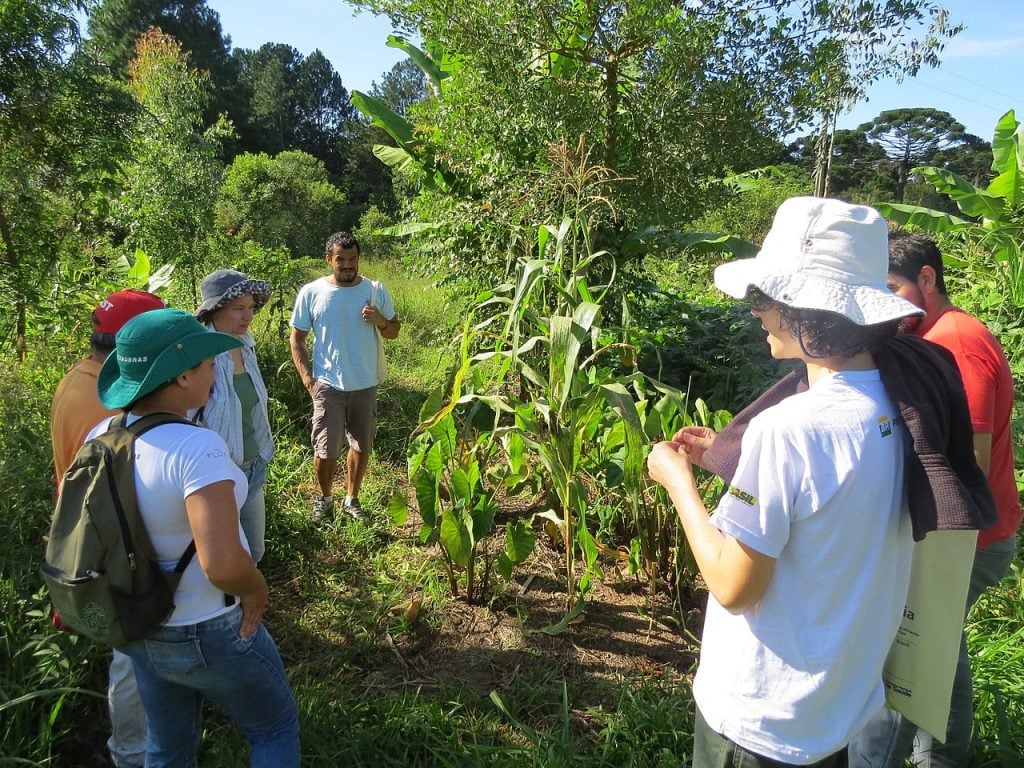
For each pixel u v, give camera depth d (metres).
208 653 1.85
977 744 2.47
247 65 59.84
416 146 6.40
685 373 6.08
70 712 2.64
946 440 1.45
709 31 5.30
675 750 2.58
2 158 5.27
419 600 3.41
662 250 6.34
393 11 5.55
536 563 3.90
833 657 1.35
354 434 4.34
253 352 3.30
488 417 3.91
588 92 5.47
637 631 3.35
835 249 1.36
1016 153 8.21
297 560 3.93
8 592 2.82
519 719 2.80
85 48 5.57
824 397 1.37
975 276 7.51
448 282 6.60
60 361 4.56
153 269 8.28
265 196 20.72
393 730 2.64
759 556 1.33
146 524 1.76
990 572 2.26
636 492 3.16
